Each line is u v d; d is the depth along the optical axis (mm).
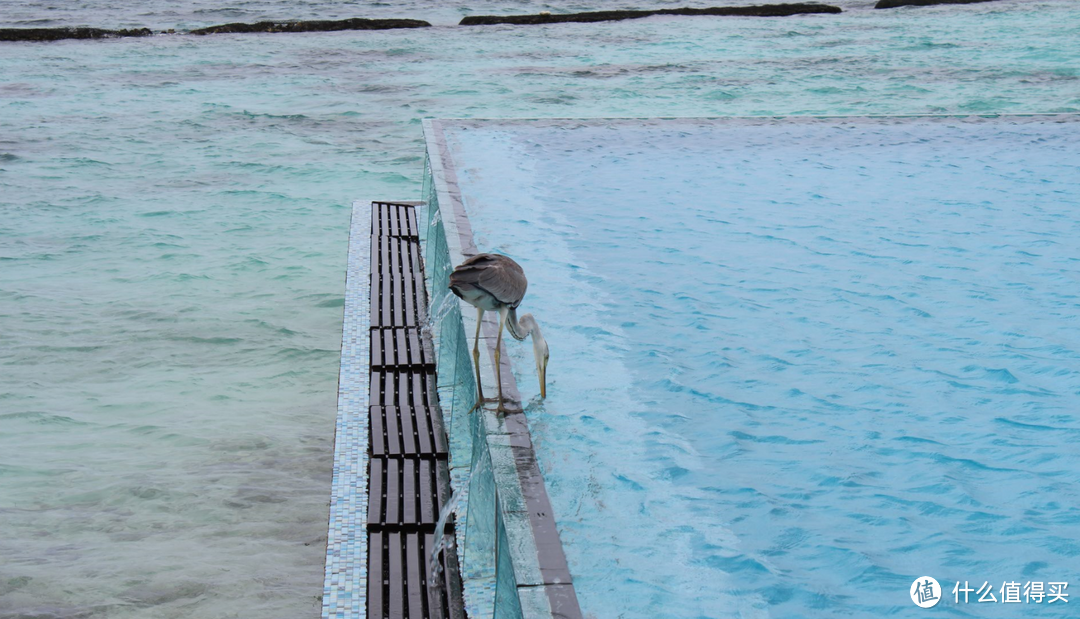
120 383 8367
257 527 6078
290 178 15875
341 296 10578
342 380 6672
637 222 9219
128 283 10961
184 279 11086
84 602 5203
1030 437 5102
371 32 37406
